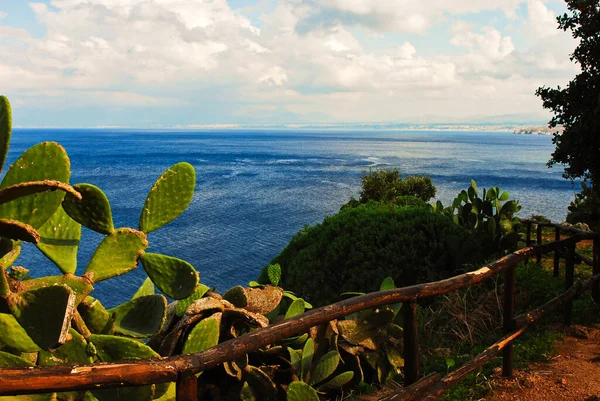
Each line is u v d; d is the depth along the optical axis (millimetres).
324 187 56906
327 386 3859
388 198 17000
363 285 6590
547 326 5297
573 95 6754
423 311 5848
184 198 2598
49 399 2012
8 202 2004
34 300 1923
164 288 2484
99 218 2381
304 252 7625
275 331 2166
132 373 1611
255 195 49156
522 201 44906
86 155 130125
